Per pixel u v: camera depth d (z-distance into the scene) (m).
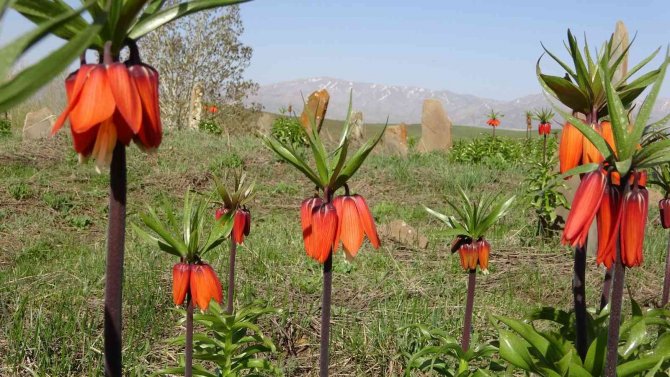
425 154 15.73
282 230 7.77
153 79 1.28
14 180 9.67
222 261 5.92
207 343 3.41
